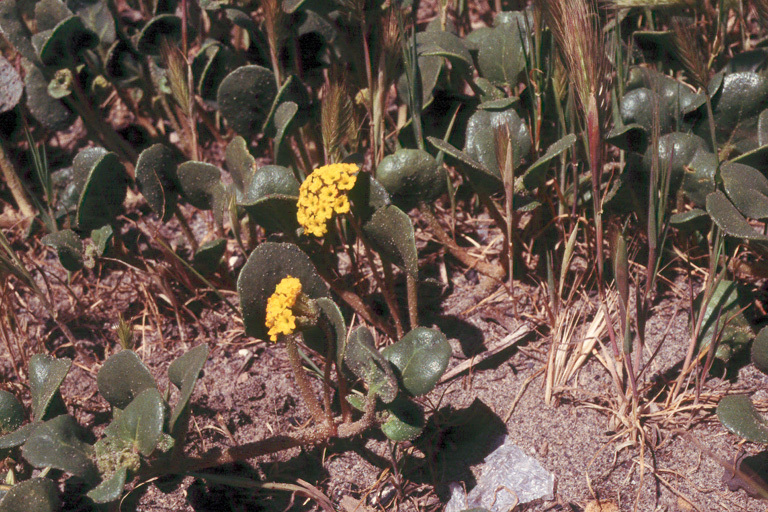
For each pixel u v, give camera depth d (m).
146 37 1.00
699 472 0.88
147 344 0.97
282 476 0.90
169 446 0.85
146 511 0.89
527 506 0.88
